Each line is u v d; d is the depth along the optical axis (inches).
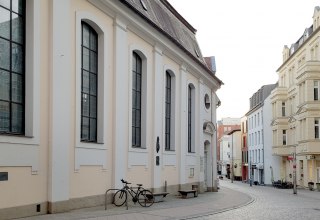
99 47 641.0
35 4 488.1
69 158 539.8
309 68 1630.2
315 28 1701.5
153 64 824.3
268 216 598.9
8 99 464.8
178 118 964.6
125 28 694.5
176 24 1048.8
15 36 477.7
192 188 981.2
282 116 2139.5
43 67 499.8
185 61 979.3
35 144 479.2
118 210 573.9
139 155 748.6
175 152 940.0
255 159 2731.3
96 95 636.7
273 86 2529.5
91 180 591.5
